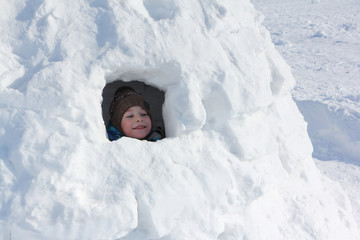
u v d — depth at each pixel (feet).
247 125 7.55
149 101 9.68
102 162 6.08
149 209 5.93
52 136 5.89
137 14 7.04
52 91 6.14
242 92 7.34
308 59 32.27
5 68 6.46
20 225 5.43
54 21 6.84
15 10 7.03
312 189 9.05
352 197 13.00
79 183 5.85
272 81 8.48
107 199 5.81
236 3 8.25
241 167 7.21
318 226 8.22
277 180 7.72
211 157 6.86
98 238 5.59
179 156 6.57
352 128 17.52
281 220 7.87
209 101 7.18
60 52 6.54
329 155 17.20
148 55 6.74
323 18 51.11
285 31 44.52
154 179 6.15
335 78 26.25
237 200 6.95
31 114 5.99
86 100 6.28
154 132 8.26
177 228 6.16
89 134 6.12
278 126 8.21
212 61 7.20
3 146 5.94
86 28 6.83
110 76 6.89
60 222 5.50
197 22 7.40
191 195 6.31
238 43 7.80
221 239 6.84
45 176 5.65
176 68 6.88
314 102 19.56
